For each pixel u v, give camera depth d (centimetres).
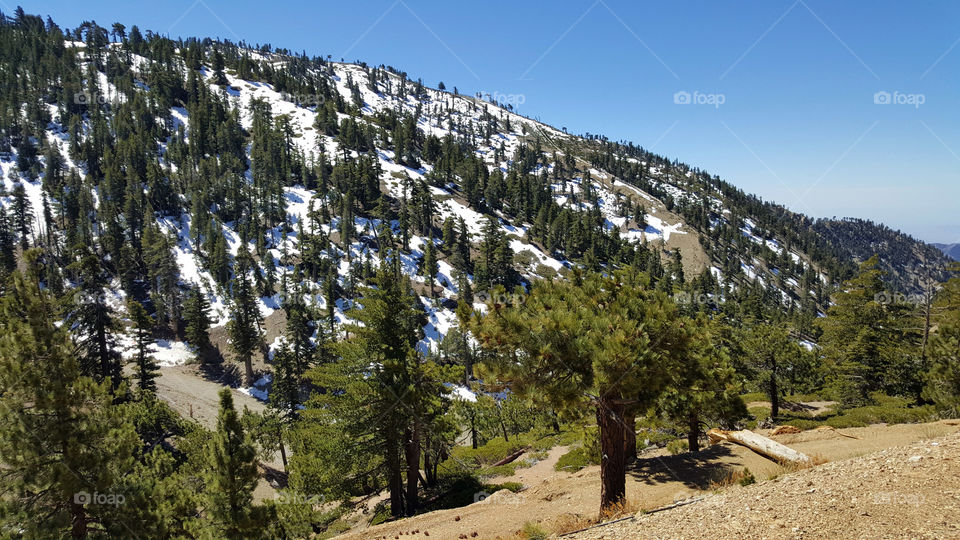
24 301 1349
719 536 674
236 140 17000
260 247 11131
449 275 11644
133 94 18412
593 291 1184
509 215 17238
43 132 14438
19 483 1239
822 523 624
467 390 5409
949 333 2166
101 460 1331
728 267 17075
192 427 3569
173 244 10712
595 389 1015
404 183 15188
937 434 1603
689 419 2036
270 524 1582
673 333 1008
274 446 4194
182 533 1645
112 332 4153
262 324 8331
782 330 3438
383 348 2167
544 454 3008
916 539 522
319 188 14688
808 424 2553
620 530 872
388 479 2312
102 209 10744
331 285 9369
